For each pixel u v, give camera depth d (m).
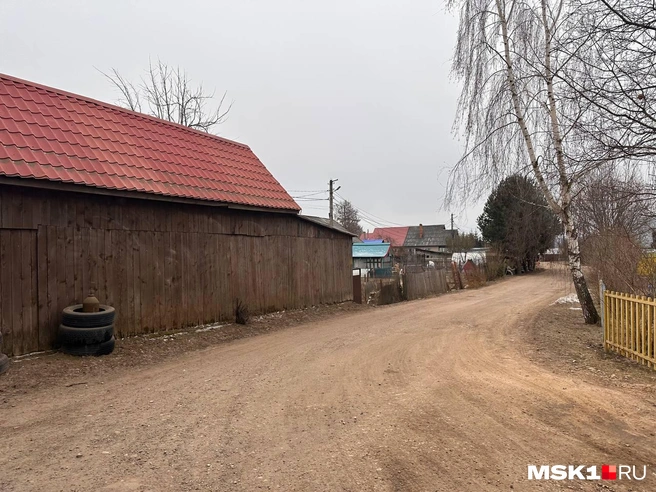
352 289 17.73
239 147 14.30
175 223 10.48
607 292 7.91
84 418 5.00
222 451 4.07
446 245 61.81
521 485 3.38
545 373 6.57
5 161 7.37
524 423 4.60
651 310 6.65
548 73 9.51
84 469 3.73
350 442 4.22
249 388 6.15
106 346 8.10
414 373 6.75
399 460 3.82
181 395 5.87
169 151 11.31
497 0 11.24
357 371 6.97
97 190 8.55
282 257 14.02
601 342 8.70
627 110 6.00
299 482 3.48
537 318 12.66
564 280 24.91
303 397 5.68
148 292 9.79
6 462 3.88
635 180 8.17
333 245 16.67
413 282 22.78
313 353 8.46
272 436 4.41
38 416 5.07
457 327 11.45
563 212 11.08
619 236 10.28
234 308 12.02
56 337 8.09
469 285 29.27
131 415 5.09
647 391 5.54
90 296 8.66
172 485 3.46
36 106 9.04
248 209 12.34
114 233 9.15
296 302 14.53
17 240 7.60
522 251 37.66
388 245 46.56
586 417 4.72
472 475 3.54
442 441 4.20
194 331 10.57
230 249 12.02
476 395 5.54
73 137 9.10
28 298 7.71
